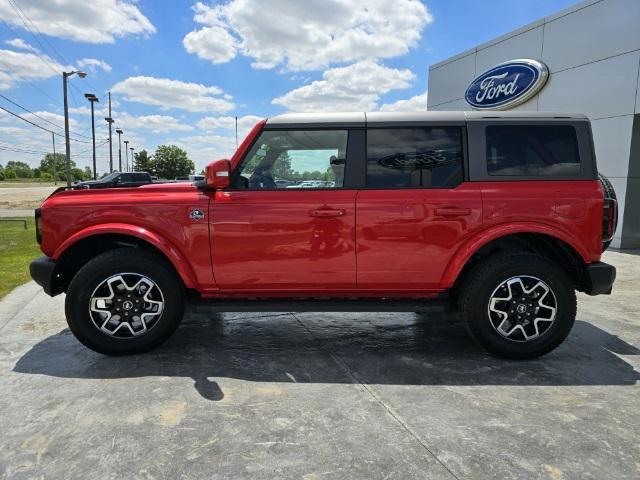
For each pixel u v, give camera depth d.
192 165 76.56
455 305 3.80
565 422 2.67
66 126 24.05
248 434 2.52
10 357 3.61
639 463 2.27
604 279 3.54
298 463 2.27
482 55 12.70
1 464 2.25
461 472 2.20
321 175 3.62
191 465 2.25
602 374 3.36
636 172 9.31
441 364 3.54
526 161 3.58
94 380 3.20
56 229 3.53
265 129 3.63
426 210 3.50
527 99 11.12
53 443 2.43
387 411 2.79
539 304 3.56
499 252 3.66
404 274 3.58
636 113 8.86
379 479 2.15
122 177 26.23
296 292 3.69
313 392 3.05
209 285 3.62
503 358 3.63
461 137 3.60
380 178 3.59
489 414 2.76
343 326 4.50
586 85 9.83
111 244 3.87
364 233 3.51
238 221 3.50
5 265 7.59
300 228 3.51
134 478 2.15
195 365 3.48
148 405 2.84
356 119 3.63
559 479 2.15
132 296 3.58
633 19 8.81
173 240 3.52
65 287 3.89
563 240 3.51
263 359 3.62
